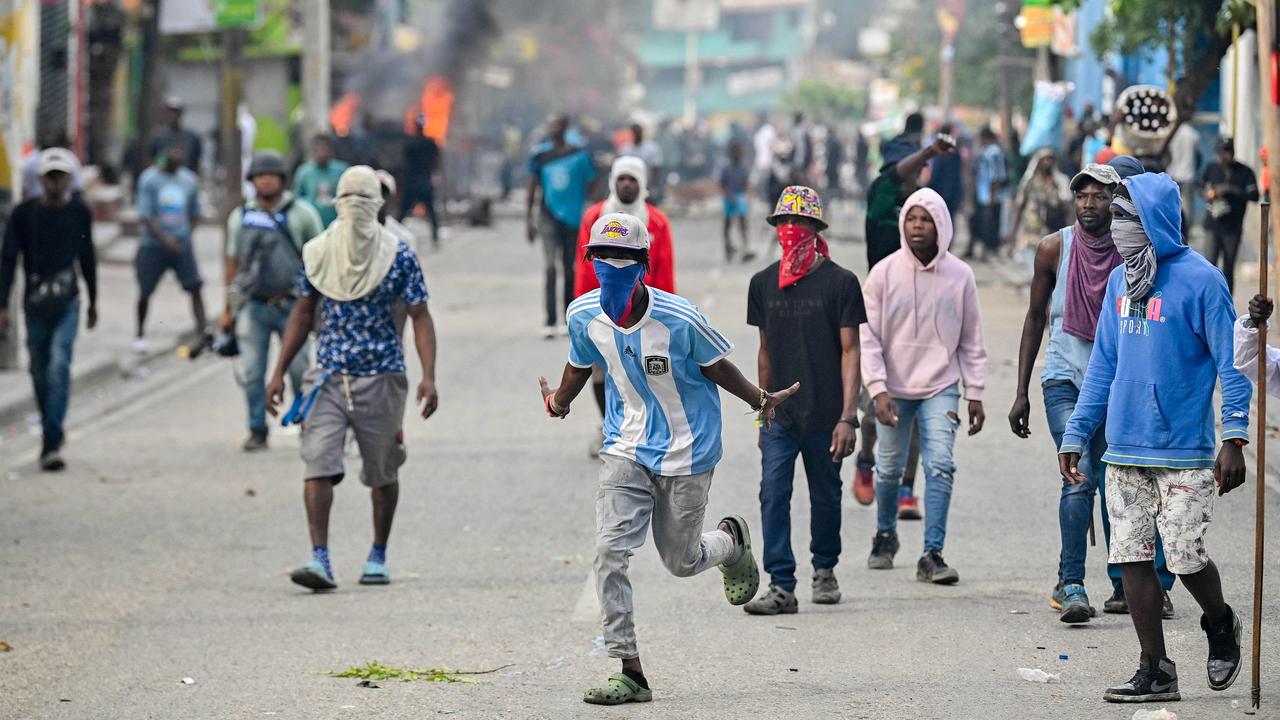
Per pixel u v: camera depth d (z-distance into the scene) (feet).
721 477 84.64
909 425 65.21
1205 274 45.50
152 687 52.34
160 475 89.97
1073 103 274.77
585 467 88.99
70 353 91.91
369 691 51.11
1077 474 47.91
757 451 91.20
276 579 67.62
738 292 164.55
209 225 240.94
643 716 47.32
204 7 222.07
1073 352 57.41
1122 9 132.87
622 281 46.73
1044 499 78.54
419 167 209.87
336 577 67.67
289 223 93.86
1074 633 55.67
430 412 65.77
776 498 59.62
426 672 53.26
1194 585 46.55
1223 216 134.31
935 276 63.05
